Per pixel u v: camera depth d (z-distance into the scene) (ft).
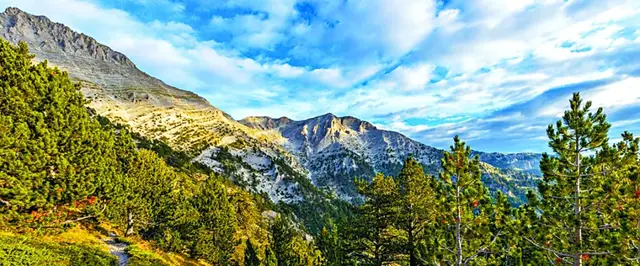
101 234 92.17
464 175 46.06
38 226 52.16
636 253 41.29
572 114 44.62
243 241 156.56
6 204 47.78
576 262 43.65
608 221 43.24
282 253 80.07
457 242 46.91
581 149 44.50
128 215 100.42
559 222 45.21
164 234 100.58
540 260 51.03
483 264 50.39
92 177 56.70
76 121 55.16
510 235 48.52
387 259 70.85
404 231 70.33
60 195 51.42
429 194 63.77
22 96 48.44
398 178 69.00
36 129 48.03
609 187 40.81
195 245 103.65
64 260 51.57
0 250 42.91
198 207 116.57
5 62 48.37
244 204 196.03
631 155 40.19
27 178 46.70
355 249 72.59
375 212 70.13
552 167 46.24
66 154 52.37
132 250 79.10
